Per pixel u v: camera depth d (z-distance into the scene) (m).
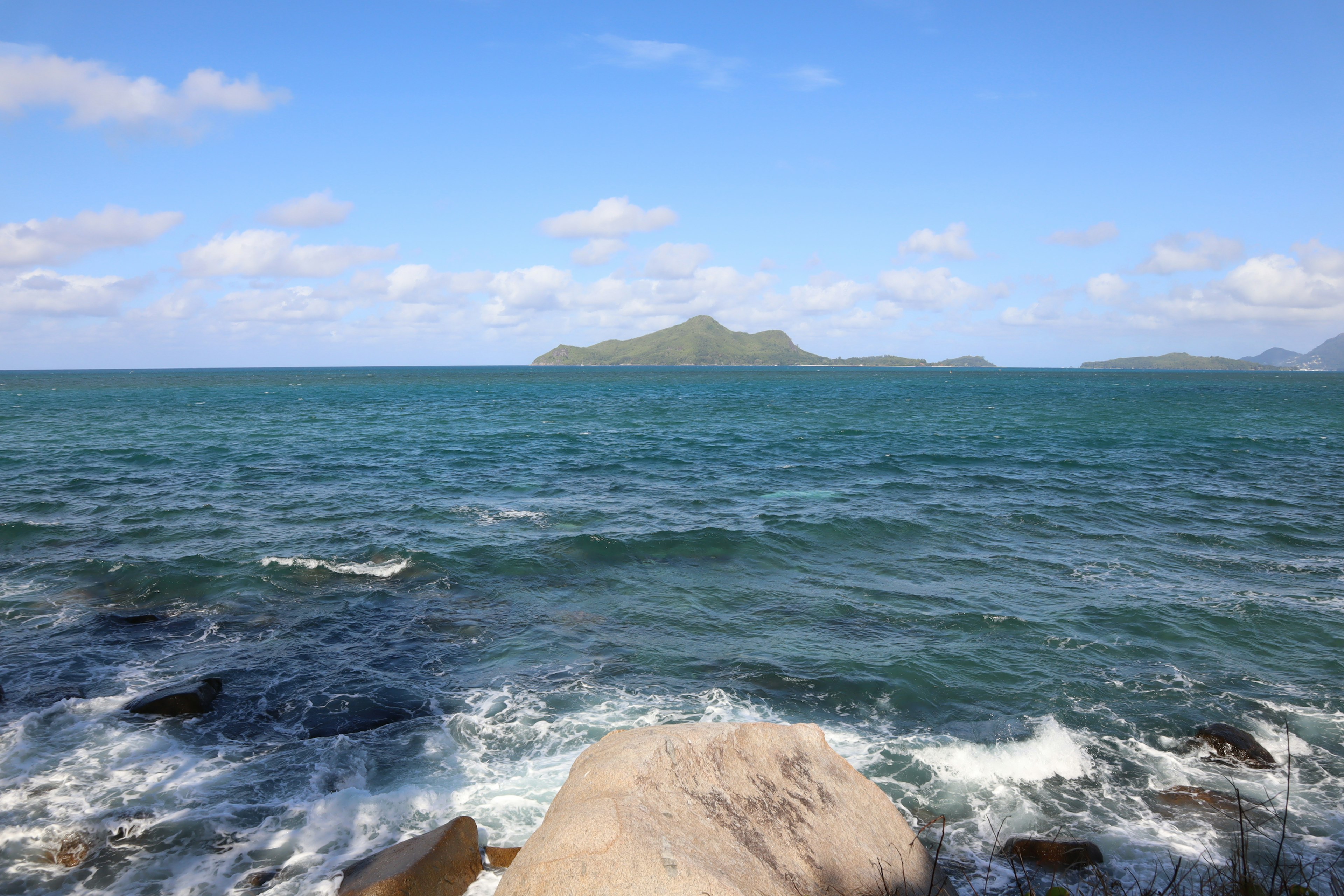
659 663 11.61
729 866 4.50
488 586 15.26
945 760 8.99
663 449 37.62
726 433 45.91
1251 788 8.48
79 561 16.47
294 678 11.04
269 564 16.34
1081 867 7.07
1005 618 13.40
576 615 13.72
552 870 4.29
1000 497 24.41
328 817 7.66
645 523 20.45
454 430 47.72
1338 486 26.80
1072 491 25.58
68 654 11.72
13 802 7.83
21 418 54.16
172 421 52.41
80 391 100.94
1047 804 8.18
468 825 6.88
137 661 11.54
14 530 19.06
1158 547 18.30
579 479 28.16
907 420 55.91
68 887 6.63
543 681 10.98
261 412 63.06
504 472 29.97
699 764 5.29
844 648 12.20
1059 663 11.66
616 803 4.66
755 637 12.65
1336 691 10.80
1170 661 11.78
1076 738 9.52
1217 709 10.26
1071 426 50.97
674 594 14.87
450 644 12.34
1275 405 77.81
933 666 11.48
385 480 27.94
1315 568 16.61
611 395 98.75
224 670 11.23
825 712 10.16
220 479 27.66
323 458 33.94
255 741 9.26
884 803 5.93
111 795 8.00
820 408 71.19
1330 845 7.43
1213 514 22.05
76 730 9.39
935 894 5.33
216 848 7.18
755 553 17.62
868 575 16.08
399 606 14.12
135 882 6.70
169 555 17.06
